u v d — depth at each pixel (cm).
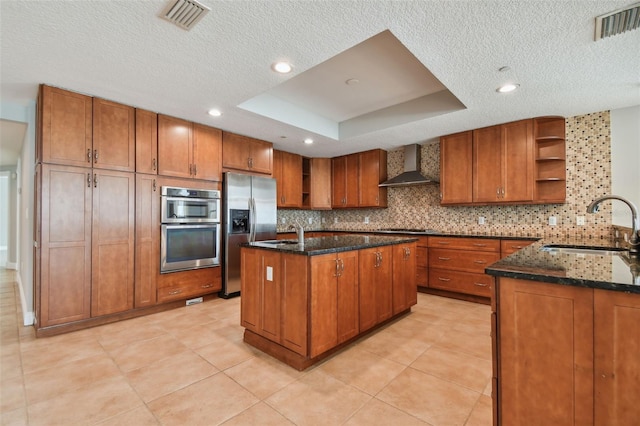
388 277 297
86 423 159
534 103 314
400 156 529
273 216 456
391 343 259
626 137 327
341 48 213
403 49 267
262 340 246
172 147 353
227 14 176
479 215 438
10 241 610
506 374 126
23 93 287
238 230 412
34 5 165
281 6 170
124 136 315
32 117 314
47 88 270
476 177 403
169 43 205
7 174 617
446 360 229
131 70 244
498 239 364
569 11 172
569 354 113
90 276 292
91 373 209
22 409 170
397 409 171
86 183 290
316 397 182
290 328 224
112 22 182
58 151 275
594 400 108
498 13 175
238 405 174
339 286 238
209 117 358
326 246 248
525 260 151
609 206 336
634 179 323
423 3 167
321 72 309
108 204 304
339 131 462
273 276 238
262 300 246
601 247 232
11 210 610
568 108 329
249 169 438
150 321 312
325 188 598
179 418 163
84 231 289
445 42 204
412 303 335
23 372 209
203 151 382
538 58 225
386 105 397
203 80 263
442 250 411
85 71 245
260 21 183
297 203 562
